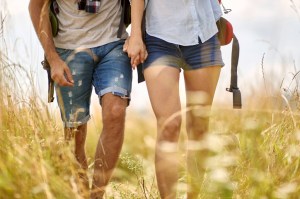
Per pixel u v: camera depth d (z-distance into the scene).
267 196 5.32
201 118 6.59
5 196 5.21
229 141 5.82
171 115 6.30
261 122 6.37
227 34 6.93
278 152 5.87
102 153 6.82
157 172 6.25
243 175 5.63
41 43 7.01
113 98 6.82
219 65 6.79
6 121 6.20
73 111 7.26
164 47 6.54
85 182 6.39
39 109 6.49
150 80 6.46
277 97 6.73
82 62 7.05
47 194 5.14
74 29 7.05
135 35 6.60
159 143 6.25
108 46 7.02
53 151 6.00
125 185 6.97
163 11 6.59
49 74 7.27
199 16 6.64
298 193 5.35
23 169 5.44
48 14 7.08
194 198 5.82
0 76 6.43
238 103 6.84
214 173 5.09
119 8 7.11
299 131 5.86
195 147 5.77
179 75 6.53
